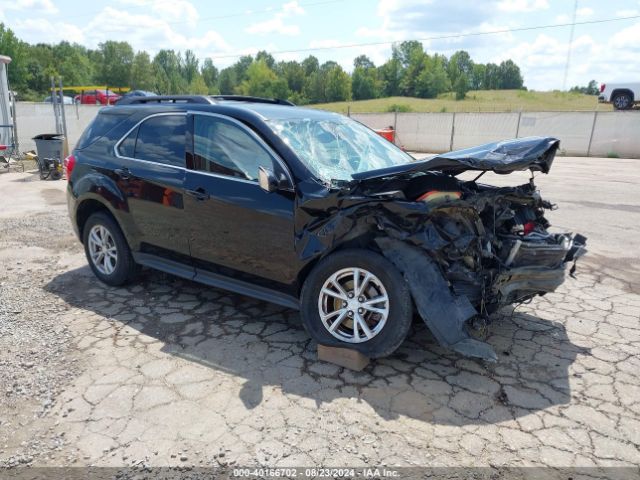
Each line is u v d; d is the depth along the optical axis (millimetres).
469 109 76062
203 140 4133
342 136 4359
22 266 5645
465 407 3010
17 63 81625
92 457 2584
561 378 3354
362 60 161000
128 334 3945
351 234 3346
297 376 3334
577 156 24469
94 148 4969
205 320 4219
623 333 4062
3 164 15023
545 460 2572
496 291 3330
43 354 3615
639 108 27578
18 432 2777
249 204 3738
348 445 2668
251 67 120438
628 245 6727
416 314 3594
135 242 4625
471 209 3275
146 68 110312
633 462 2568
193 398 3078
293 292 3742
